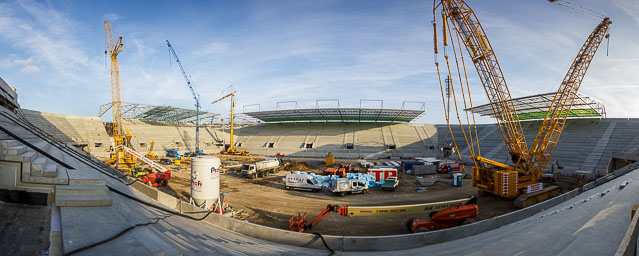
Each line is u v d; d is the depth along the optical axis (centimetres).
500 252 820
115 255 526
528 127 7531
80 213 749
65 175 980
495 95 3534
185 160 6266
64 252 496
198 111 9325
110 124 8669
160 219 944
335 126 10131
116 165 4519
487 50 3359
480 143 7950
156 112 9300
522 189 3017
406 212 1861
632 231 498
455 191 3384
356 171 4784
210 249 764
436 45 3053
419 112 9081
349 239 1229
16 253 529
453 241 1320
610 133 5709
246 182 3753
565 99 3650
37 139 1833
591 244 681
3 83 2336
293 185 3300
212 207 1845
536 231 1033
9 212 749
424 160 5694
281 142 9562
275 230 1276
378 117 9756
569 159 5416
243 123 12344
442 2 3175
